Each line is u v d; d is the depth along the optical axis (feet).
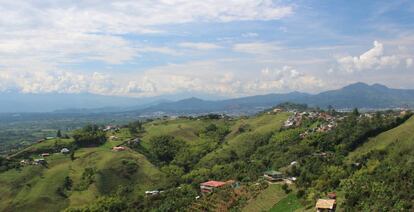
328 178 557.33
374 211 414.21
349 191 481.46
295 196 544.62
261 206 543.80
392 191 436.76
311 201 503.61
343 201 467.11
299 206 508.94
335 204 469.57
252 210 538.88
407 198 414.62
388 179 471.21
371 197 440.04
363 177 519.19
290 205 523.29
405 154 633.20
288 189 570.05
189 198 643.45
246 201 568.41
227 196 598.34
